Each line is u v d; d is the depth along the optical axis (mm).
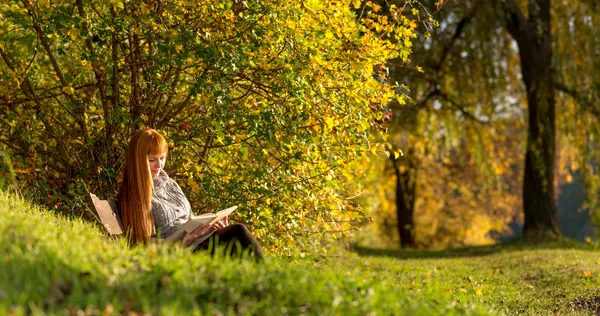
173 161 7645
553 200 19375
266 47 7008
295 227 7871
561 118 20812
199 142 7859
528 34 18875
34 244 3783
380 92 7598
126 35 7387
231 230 5148
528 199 19484
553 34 18516
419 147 26109
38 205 5719
